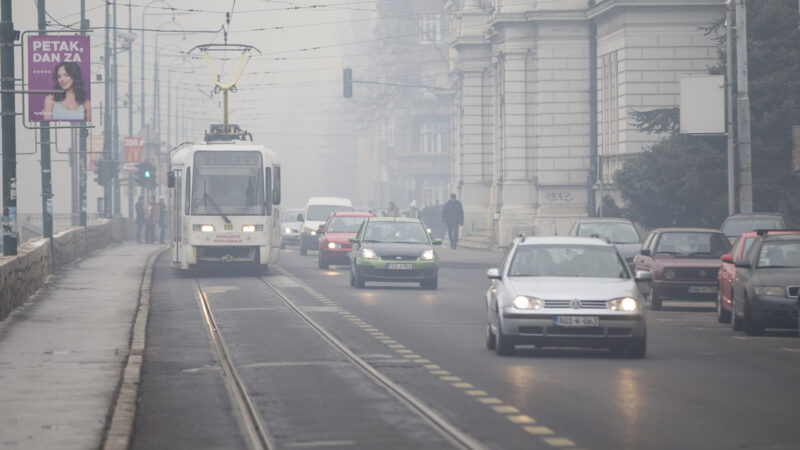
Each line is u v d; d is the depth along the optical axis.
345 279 107.38
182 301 83.06
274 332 62.34
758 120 116.62
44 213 109.38
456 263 138.38
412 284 103.00
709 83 109.38
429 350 53.66
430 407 37.16
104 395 39.50
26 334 59.94
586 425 33.66
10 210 79.94
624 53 149.75
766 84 116.88
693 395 39.69
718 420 34.47
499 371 46.19
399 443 31.22
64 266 120.94
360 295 88.56
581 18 166.12
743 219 98.06
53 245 112.00
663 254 82.38
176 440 32.31
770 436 31.77
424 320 68.75
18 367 46.97
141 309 75.44
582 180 168.25
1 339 57.59
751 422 34.12
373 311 74.81
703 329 66.75
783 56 117.94
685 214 125.19
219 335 60.88
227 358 51.31
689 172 118.31
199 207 107.69
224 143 110.12
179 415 36.59
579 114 168.00
